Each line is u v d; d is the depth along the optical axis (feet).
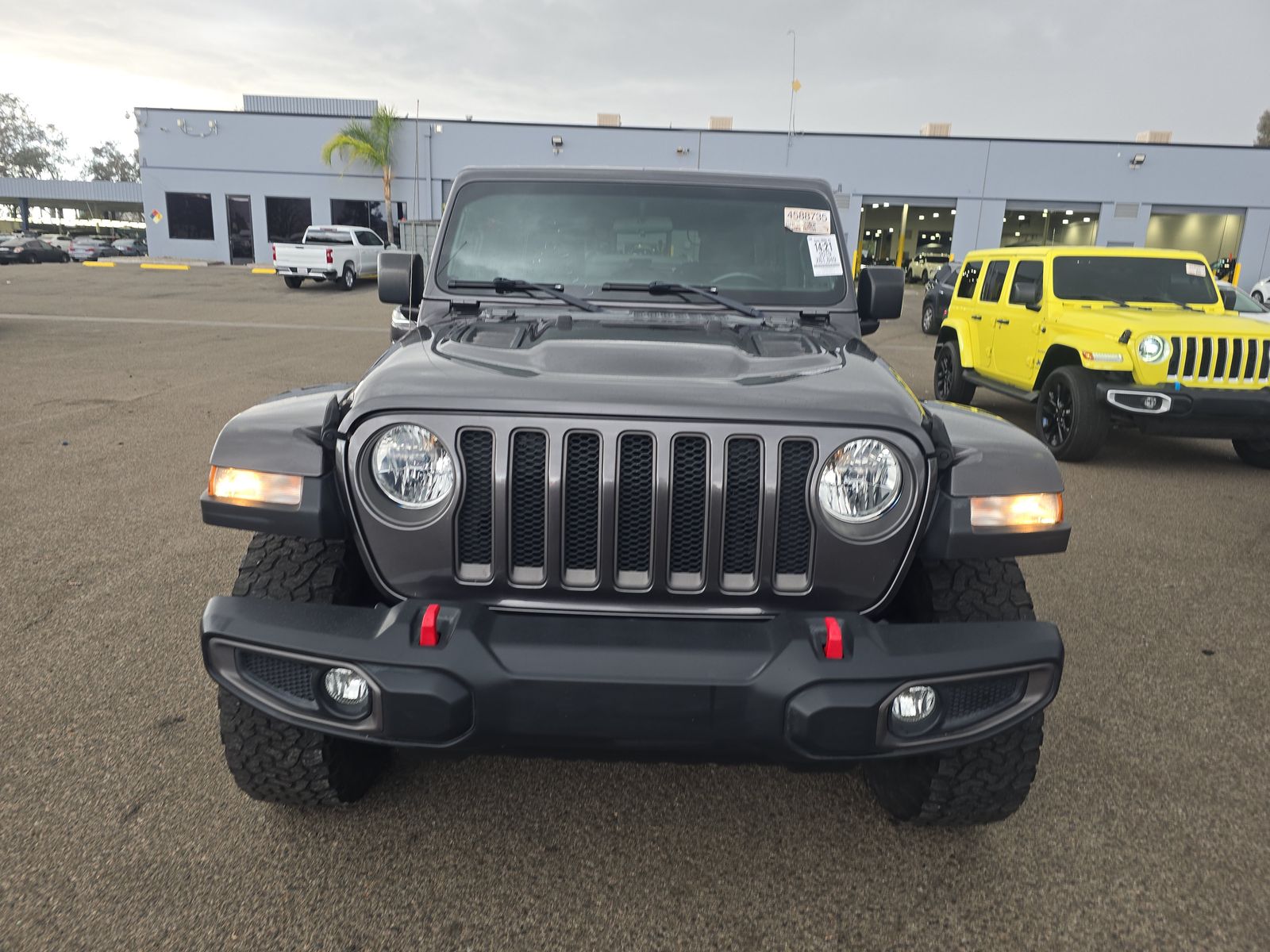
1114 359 22.29
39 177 319.47
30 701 10.30
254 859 7.87
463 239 10.66
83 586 13.55
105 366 34.63
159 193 115.34
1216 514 19.22
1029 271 27.25
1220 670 11.89
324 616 6.73
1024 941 7.18
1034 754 7.54
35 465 20.17
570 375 7.07
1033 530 7.00
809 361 7.91
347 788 8.29
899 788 8.31
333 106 121.60
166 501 17.76
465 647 6.41
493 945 7.02
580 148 111.14
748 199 10.80
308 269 78.28
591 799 8.91
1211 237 112.68
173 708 10.25
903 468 6.79
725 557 6.82
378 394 6.82
